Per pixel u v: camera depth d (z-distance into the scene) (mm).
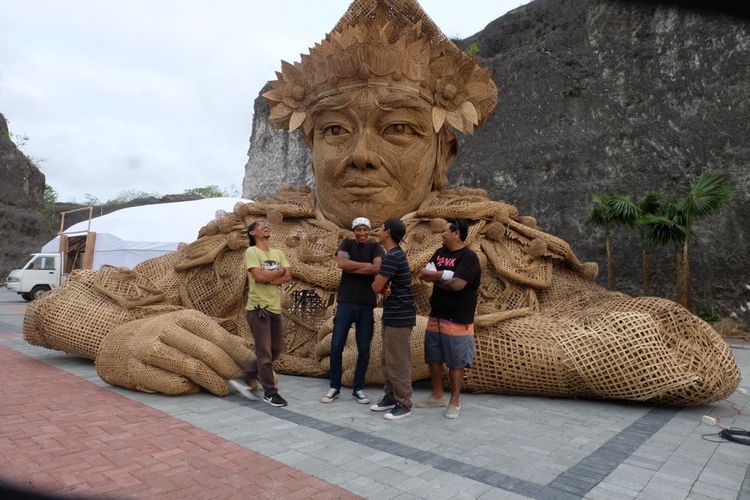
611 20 22188
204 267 8070
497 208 7527
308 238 7578
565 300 7062
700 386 5391
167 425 4539
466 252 5105
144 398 5477
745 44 18328
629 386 5504
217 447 4000
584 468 3752
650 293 19109
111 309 6992
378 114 7324
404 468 3670
